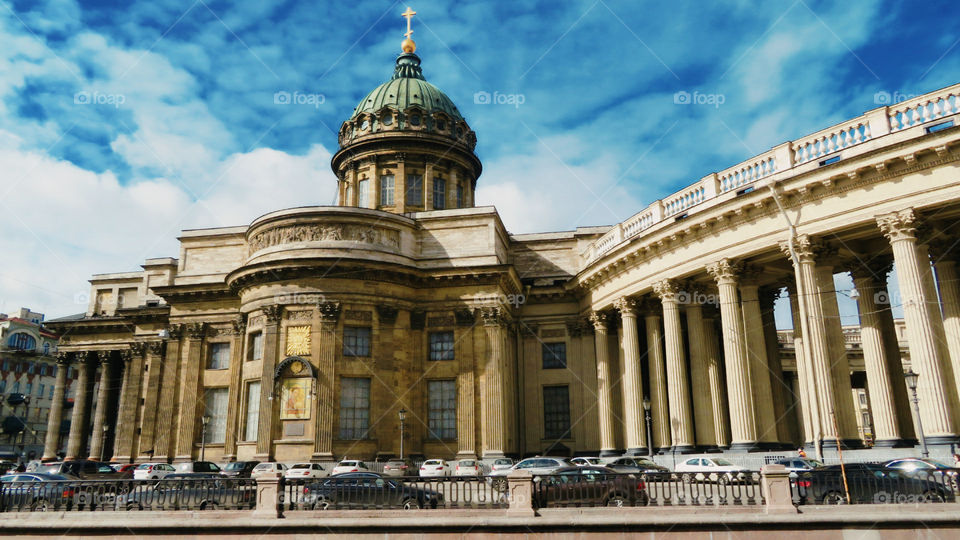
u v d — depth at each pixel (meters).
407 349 48.94
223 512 21.92
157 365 57.25
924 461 24.19
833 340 32.25
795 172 33.03
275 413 45.25
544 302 54.09
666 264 40.38
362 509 22.17
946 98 28.77
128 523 21.45
